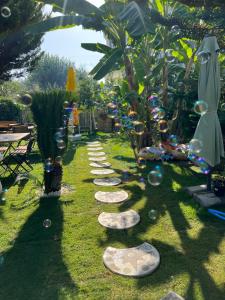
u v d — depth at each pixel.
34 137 5.61
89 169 5.25
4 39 8.81
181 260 2.09
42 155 3.52
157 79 7.19
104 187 4.04
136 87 5.83
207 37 3.10
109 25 5.23
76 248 2.32
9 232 2.63
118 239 2.46
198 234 2.51
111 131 12.35
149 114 5.92
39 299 1.71
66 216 2.99
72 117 9.55
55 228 2.69
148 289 1.77
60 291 1.78
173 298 1.68
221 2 3.85
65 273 1.97
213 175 4.38
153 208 3.18
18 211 3.16
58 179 3.63
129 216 2.96
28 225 2.78
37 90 3.64
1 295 1.76
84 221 2.85
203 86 3.16
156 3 5.41
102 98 12.30
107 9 5.15
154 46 6.09
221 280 1.84
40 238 2.50
